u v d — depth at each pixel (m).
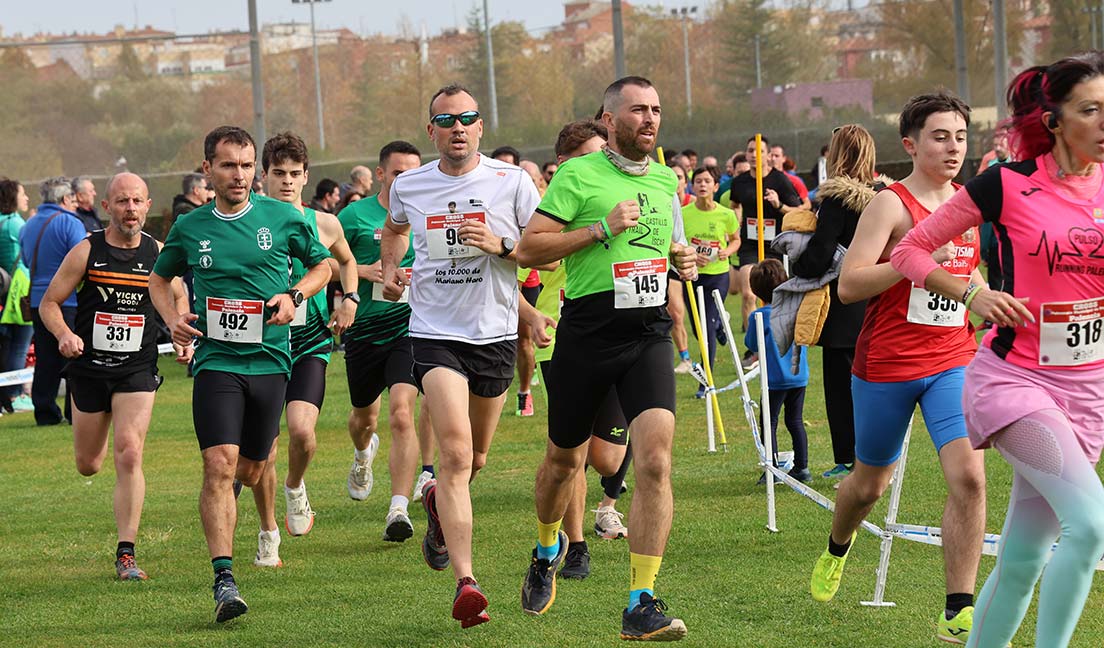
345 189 16.47
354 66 44.62
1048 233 3.91
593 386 4.94
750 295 13.82
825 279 6.86
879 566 5.39
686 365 13.09
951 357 4.88
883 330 4.93
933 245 4.16
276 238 5.82
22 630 5.55
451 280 5.61
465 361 5.59
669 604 5.48
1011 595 4.02
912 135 4.95
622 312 4.86
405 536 6.82
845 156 7.07
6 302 13.33
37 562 6.93
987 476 7.71
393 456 6.91
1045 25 34.22
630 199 4.93
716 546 6.49
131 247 6.68
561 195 4.97
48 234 12.20
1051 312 3.93
